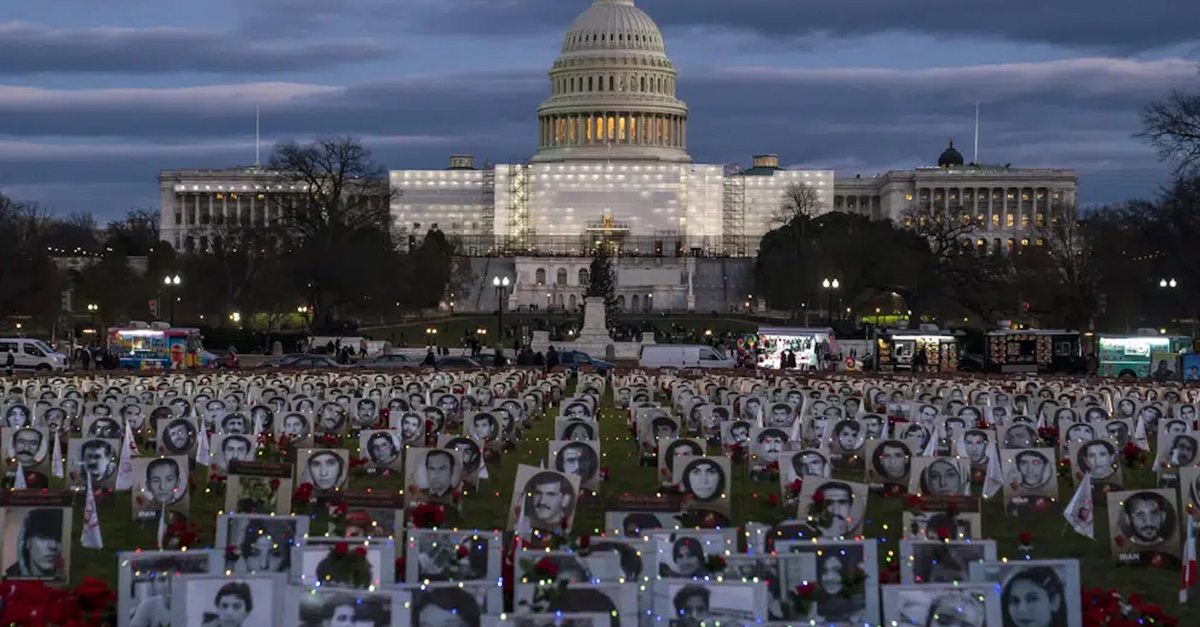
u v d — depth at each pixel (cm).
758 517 4066
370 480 4750
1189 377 11875
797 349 14275
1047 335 13412
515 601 2555
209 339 16188
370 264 18438
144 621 2675
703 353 13600
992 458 4434
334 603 2495
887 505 4466
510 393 7350
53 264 18925
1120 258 17400
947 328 18488
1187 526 3472
